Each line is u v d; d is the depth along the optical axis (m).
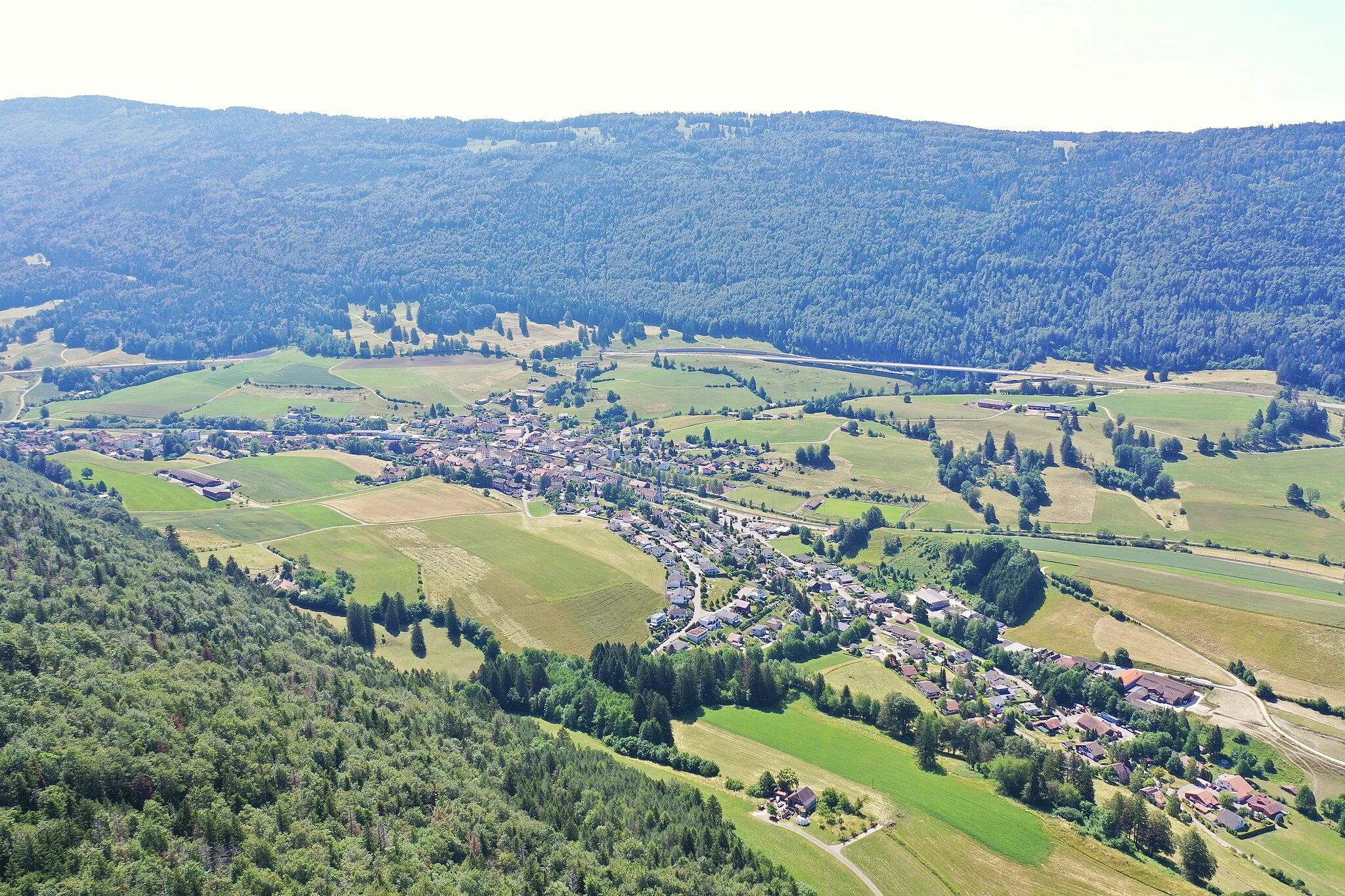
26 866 125.81
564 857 163.00
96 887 124.06
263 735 173.88
